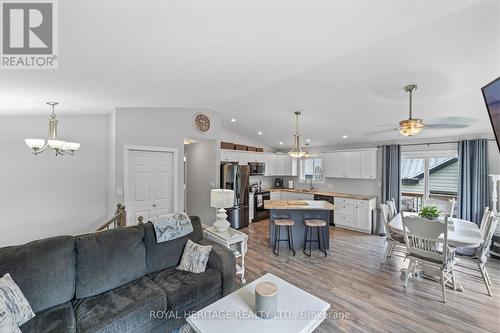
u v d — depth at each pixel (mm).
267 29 1362
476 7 1526
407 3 1198
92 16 1065
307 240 4227
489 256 3742
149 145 3887
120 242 2131
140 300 1804
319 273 3197
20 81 1900
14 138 3361
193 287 2055
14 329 1342
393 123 4219
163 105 3703
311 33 1456
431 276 3088
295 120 4797
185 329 1726
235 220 5430
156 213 4008
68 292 1804
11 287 1493
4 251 1662
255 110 4531
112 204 3670
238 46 1582
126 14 1070
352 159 5766
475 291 2723
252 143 7137
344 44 1633
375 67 2475
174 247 2504
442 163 4773
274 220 4109
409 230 2791
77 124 3699
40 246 1779
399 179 5125
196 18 1171
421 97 3076
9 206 3350
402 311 2340
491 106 1543
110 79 2057
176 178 4230
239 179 5531
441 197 4773
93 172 3811
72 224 3674
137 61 1696
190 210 5684
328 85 3061
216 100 3738
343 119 4359
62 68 1687
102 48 1422
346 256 3830
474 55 2107
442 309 2375
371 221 5172
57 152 3152
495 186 3797
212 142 5012
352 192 6031
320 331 2051
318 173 6859
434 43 1978
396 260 3646
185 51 1593
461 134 4398
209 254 2475
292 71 2156
